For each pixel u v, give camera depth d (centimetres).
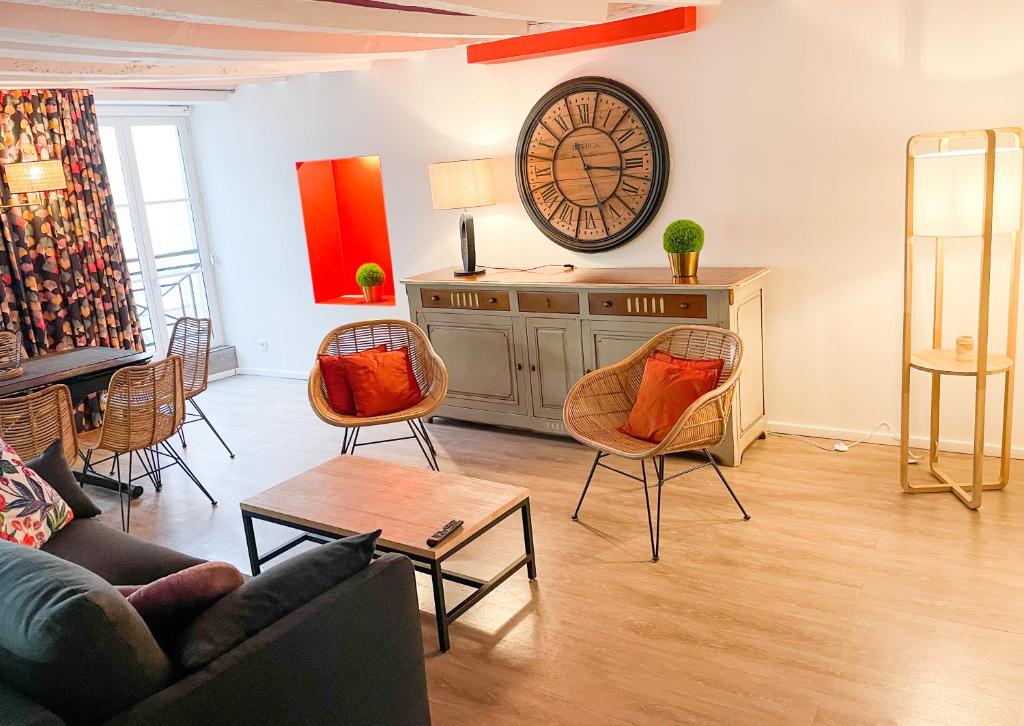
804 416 460
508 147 521
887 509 366
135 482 479
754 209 446
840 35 403
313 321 671
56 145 561
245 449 527
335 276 679
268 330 702
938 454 422
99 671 165
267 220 668
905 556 326
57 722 157
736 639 285
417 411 424
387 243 644
